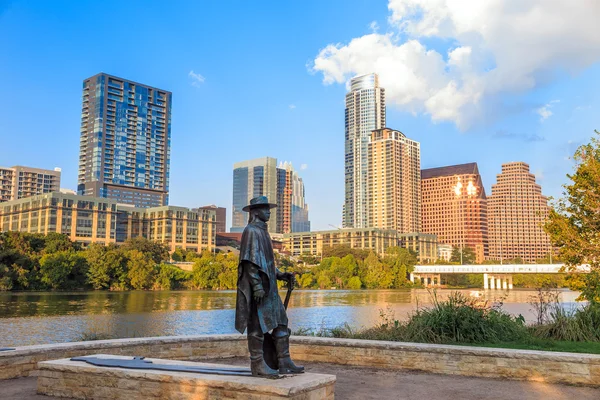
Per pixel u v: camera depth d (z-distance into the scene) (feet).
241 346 53.62
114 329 156.15
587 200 82.43
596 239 82.28
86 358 37.73
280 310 32.40
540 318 65.10
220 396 30.27
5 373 40.47
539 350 46.55
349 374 44.80
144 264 391.86
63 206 568.00
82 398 34.76
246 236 32.24
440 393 37.60
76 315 194.18
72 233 572.51
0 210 644.27
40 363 36.32
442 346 46.14
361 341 49.70
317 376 31.65
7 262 333.42
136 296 315.78
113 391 33.78
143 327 163.32
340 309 238.89
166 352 49.75
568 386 40.11
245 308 31.58
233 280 426.92
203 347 51.90
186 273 425.28
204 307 243.19
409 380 42.29
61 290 350.23
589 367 40.40
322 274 530.27
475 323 55.62
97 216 594.24
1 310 206.59
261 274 31.83
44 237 412.57
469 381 41.91
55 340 130.21
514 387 39.75
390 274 550.36
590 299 73.82
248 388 29.37
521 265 496.23
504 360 43.16
